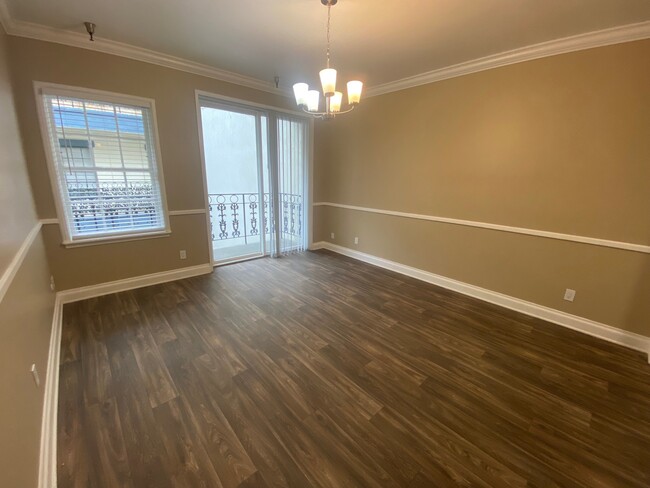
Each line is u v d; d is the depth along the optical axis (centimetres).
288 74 358
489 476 141
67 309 287
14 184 186
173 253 365
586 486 137
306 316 288
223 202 480
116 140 306
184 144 350
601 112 238
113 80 292
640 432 166
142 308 294
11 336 123
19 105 250
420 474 140
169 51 299
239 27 246
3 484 90
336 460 146
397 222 410
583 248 260
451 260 357
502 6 207
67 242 288
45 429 148
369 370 212
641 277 235
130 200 324
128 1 211
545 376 209
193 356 223
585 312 265
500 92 291
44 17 233
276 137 438
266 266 432
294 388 193
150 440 154
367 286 365
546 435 163
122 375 200
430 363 221
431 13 219
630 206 235
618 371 215
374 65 322
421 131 362
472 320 286
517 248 300
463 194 334
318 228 530
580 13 210
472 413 177
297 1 208
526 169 284
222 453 148
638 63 220
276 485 134
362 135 434
